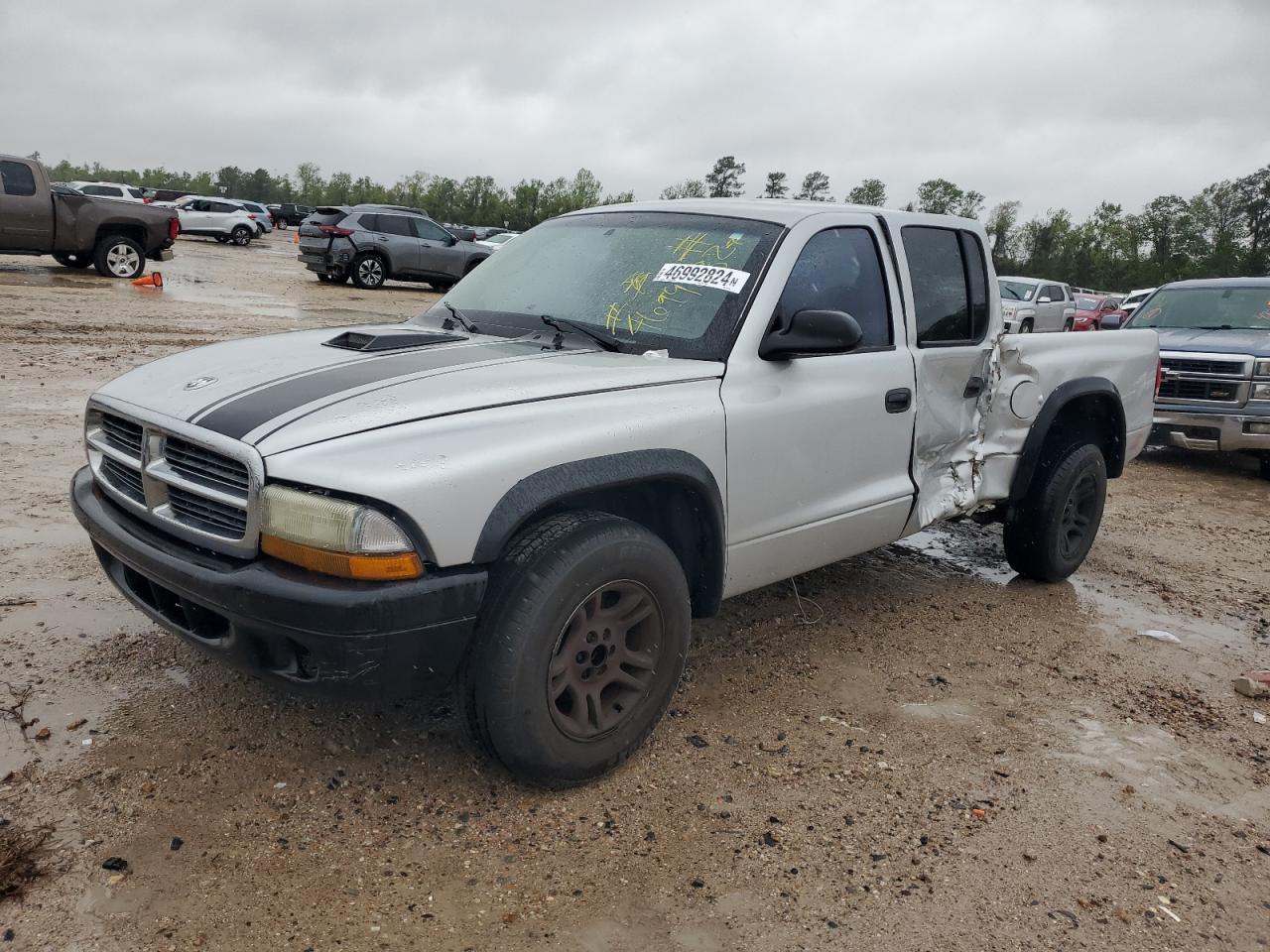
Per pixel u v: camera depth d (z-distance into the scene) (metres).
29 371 8.69
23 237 15.99
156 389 3.08
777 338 3.40
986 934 2.49
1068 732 3.61
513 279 3.99
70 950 2.22
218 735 3.12
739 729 3.45
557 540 2.76
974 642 4.41
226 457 2.62
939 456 4.34
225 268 23.92
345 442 2.54
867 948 2.42
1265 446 8.39
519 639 2.68
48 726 3.10
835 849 2.80
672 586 3.07
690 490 3.18
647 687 3.11
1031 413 4.67
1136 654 4.42
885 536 4.13
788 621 4.48
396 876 2.55
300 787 2.89
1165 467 9.15
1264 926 2.61
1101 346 5.15
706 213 3.90
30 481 5.54
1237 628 4.89
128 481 3.04
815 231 3.73
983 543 6.02
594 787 3.03
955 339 4.37
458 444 2.62
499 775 3.03
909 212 4.27
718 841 2.80
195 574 2.60
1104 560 5.86
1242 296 9.71
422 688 2.65
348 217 21.02
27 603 3.96
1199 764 3.45
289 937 2.31
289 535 2.48
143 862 2.52
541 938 2.37
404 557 2.48
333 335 3.64
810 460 3.62
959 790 3.15
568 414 2.87
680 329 3.46
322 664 2.51
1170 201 91.19
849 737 3.45
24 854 2.51
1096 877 2.76
